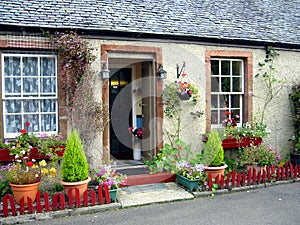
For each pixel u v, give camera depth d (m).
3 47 6.15
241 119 8.53
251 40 8.09
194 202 6.07
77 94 6.54
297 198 6.28
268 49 8.49
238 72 8.52
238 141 7.95
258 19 9.17
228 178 6.73
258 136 8.15
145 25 7.29
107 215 5.41
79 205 5.56
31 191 5.64
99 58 6.86
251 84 8.39
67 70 6.39
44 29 6.34
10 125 6.47
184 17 8.09
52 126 6.75
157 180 7.12
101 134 6.87
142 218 5.28
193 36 7.50
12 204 5.20
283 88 8.87
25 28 6.20
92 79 6.70
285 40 8.65
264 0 10.27
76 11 7.05
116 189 5.87
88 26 6.66
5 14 6.29
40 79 6.62
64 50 6.35
